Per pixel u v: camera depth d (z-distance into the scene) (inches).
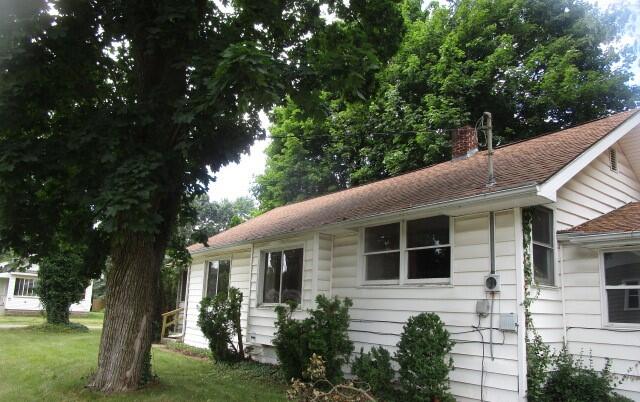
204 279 620.4
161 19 284.7
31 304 1296.8
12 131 288.4
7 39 255.3
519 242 279.0
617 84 689.0
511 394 266.5
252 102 260.7
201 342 589.0
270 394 321.1
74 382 326.6
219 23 326.3
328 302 333.4
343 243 404.2
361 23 380.8
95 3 298.4
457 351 297.4
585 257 307.3
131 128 292.2
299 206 639.1
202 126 297.3
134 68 344.5
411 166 740.7
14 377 349.7
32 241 339.6
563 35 772.6
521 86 719.7
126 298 308.3
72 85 306.2
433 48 797.9
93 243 350.9
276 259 470.3
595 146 317.7
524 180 273.9
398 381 323.0
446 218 323.0
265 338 457.1
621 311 288.7
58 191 330.0
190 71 300.5
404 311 337.1
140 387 312.5
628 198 401.4
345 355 331.0
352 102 344.8
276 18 326.6
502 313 278.5
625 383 279.1
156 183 280.5
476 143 448.1
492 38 764.6
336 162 912.9
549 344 293.1
